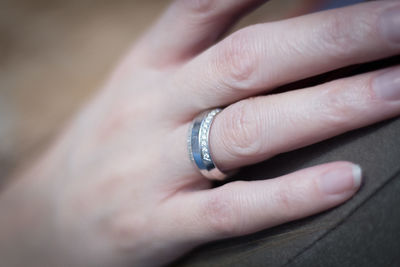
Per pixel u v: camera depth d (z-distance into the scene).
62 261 0.25
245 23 0.22
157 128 0.21
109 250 0.23
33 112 0.42
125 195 0.22
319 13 0.18
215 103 0.19
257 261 0.18
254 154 0.18
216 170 0.19
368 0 0.18
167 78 0.21
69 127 0.28
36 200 0.27
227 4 0.20
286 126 0.18
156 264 0.22
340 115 0.17
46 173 0.27
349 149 0.17
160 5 0.50
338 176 0.17
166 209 0.20
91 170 0.23
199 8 0.21
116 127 0.22
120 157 0.22
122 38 0.47
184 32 0.21
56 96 0.43
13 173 0.38
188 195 0.20
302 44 0.18
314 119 0.17
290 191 0.17
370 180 0.17
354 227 0.17
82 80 0.44
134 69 0.23
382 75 0.17
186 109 0.20
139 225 0.21
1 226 0.28
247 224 0.18
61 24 0.50
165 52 0.22
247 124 0.18
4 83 0.45
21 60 0.47
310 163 0.18
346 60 0.17
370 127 0.17
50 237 0.26
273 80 0.18
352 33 0.17
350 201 0.17
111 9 0.51
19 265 0.27
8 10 0.51
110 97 0.24
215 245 0.20
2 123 0.42
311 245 0.18
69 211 0.24
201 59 0.19
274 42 0.18
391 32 0.17
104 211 0.22
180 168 0.20
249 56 0.18
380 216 0.17
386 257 0.17
